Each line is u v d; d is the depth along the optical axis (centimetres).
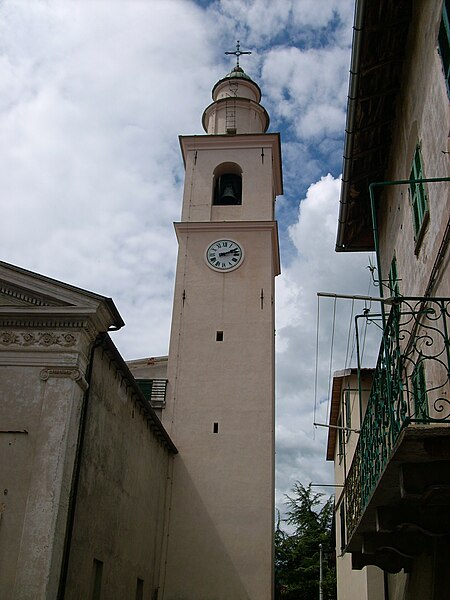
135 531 1839
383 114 1257
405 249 1204
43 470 1238
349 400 2220
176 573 2236
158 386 2580
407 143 1162
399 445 657
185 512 2331
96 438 1447
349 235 1603
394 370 745
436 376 944
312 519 4516
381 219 1491
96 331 1414
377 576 1694
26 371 1339
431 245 972
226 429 2464
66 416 1287
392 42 1120
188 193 2966
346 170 1358
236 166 3052
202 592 2206
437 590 939
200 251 2816
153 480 2112
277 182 3275
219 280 2752
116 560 1614
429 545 1032
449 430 630
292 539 4481
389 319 770
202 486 2370
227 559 2247
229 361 2588
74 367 1334
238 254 2795
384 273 1471
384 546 1048
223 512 2322
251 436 2445
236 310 2684
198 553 2264
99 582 1469
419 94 1047
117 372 1633
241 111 3281
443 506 856
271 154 3042
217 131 3269
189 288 2745
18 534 1185
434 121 944
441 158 906
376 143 1325
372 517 955
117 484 1628
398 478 756
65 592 1213
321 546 3922
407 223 1175
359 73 1135
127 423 1742
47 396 1310
